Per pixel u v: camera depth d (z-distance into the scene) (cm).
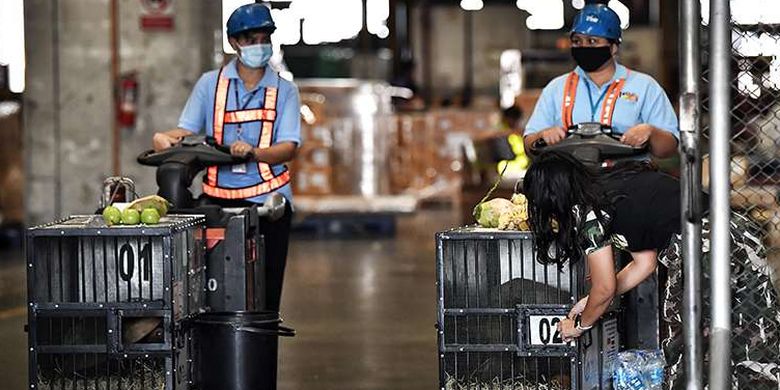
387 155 4972
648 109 1519
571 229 1275
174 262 1348
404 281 3125
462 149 4322
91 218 1429
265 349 1428
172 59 3262
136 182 3306
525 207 1377
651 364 1368
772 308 1348
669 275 1360
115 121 3309
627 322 1463
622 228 1303
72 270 1352
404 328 2436
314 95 4781
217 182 1686
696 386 1143
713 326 1141
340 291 2950
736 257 1344
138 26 3266
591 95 1530
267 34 1641
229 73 1683
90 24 3291
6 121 4031
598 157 1380
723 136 1123
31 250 1347
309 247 3956
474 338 1355
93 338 1360
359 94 4850
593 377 1371
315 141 4706
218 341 1414
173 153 1578
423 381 1952
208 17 3269
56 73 3319
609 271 1276
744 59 1384
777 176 1648
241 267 1495
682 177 1137
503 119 4303
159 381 1355
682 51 1133
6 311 2650
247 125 1672
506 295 1348
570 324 1309
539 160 1296
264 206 1608
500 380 1356
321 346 2248
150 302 1338
